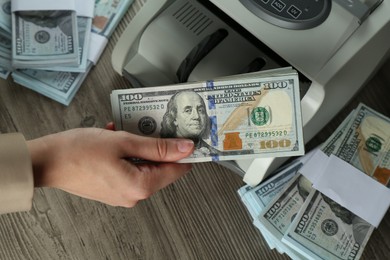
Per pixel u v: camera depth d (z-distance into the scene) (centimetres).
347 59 76
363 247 93
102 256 99
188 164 79
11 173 63
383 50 88
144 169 73
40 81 105
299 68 76
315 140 102
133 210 100
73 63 104
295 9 77
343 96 90
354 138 99
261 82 73
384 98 104
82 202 101
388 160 98
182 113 75
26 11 107
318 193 96
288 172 99
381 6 78
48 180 73
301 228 94
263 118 75
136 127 77
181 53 94
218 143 75
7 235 100
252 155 75
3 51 107
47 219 100
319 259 93
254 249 98
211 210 100
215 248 99
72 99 106
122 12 110
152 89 75
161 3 90
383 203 94
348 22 76
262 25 77
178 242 99
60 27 106
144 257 99
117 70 99
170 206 100
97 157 70
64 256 99
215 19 95
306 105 82
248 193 98
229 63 92
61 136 71
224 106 75
